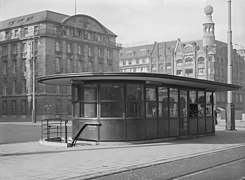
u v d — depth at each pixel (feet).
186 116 69.97
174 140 65.46
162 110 63.77
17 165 37.47
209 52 309.42
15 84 245.86
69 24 242.99
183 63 326.85
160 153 47.26
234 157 44.55
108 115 57.47
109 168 36.09
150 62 354.54
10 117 245.65
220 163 39.55
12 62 247.09
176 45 333.42
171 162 40.63
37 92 229.86
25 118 236.43
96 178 31.58
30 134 84.89
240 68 327.26
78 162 39.60
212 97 79.20
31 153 46.62
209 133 76.84
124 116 57.47
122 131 57.31
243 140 66.74
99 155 45.06
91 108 58.54
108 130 57.11
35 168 35.81
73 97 61.11
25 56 238.68
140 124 59.00
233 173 33.50
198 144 58.90
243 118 191.83
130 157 43.55
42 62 228.22
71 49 245.04
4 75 252.01
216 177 31.48
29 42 232.73
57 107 232.12
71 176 31.99
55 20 236.84
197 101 73.72
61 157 43.21
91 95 58.59
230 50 96.02
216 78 309.63
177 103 67.56
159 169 35.96
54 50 232.73
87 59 256.32
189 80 59.47
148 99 60.85
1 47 253.85
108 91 57.67
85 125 55.11
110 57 277.03
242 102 297.74
